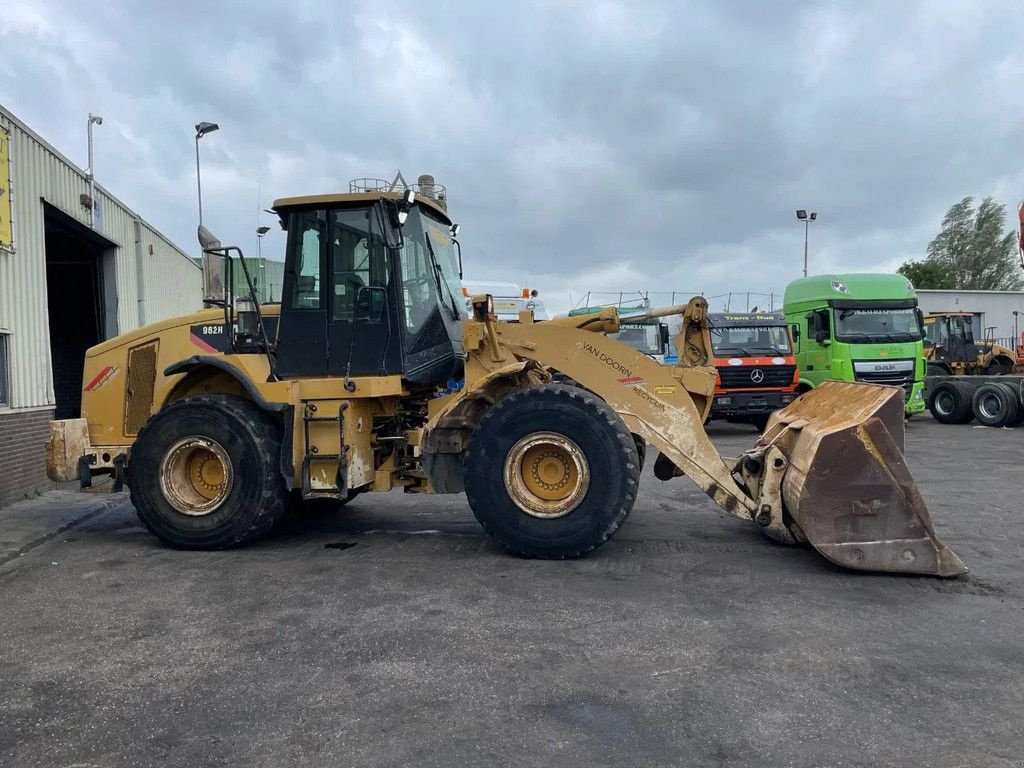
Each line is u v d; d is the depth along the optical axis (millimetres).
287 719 3420
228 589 5418
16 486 9141
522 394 6023
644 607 4852
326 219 6707
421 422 7086
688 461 6152
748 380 16141
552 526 5941
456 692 3664
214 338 7289
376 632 4477
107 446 7449
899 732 3242
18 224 9289
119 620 4793
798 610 4773
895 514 5410
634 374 6254
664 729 3283
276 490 6570
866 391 5898
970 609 4789
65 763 3076
